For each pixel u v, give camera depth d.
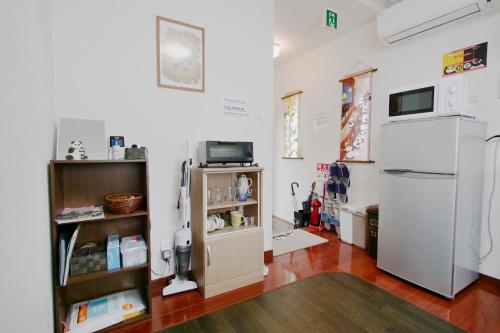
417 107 2.09
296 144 4.42
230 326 1.22
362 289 1.50
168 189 2.09
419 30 2.47
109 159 1.60
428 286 2.03
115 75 1.85
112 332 1.57
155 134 2.02
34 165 1.22
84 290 1.82
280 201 4.82
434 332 1.15
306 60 4.16
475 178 2.06
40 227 1.24
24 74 1.18
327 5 2.81
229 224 2.29
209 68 2.25
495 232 2.16
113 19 1.82
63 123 1.58
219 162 2.08
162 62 2.02
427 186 2.01
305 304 1.36
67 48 1.68
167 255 2.05
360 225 3.05
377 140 3.13
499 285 2.13
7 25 1.15
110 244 1.67
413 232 2.12
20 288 1.21
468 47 2.28
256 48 2.51
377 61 3.10
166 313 1.77
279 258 2.74
